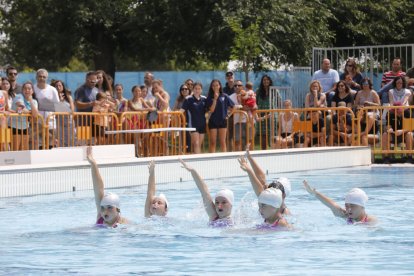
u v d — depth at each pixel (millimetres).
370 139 21906
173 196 14555
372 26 38250
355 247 9430
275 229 10625
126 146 18984
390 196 14523
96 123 19766
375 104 22062
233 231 10539
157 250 9328
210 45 35875
